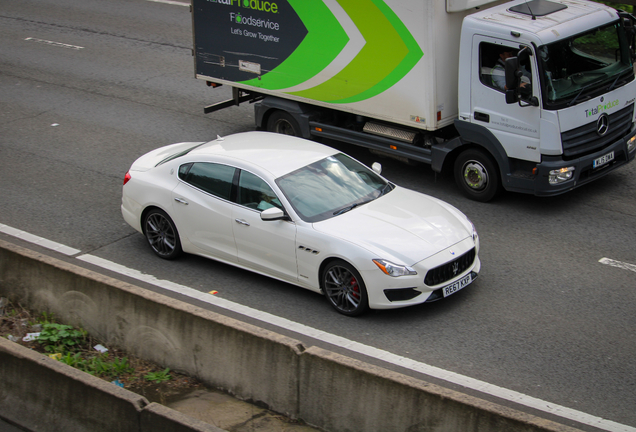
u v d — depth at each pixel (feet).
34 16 73.31
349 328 23.25
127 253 29.63
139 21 69.72
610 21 31.55
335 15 34.24
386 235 23.73
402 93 32.94
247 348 18.88
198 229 27.32
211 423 18.20
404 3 31.30
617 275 26.35
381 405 16.57
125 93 51.67
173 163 28.50
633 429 17.92
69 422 18.30
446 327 23.16
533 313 23.88
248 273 27.61
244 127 44.86
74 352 22.18
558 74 29.73
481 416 15.15
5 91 52.95
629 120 33.14
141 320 21.22
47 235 31.40
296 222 24.53
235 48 39.99
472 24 30.78
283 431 17.74
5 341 19.97
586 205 32.71
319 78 36.29
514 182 31.55
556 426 14.37
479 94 31.37
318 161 27.12
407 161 35.45
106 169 39.09
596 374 20.34
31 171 38.96
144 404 17.11
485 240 29.71
